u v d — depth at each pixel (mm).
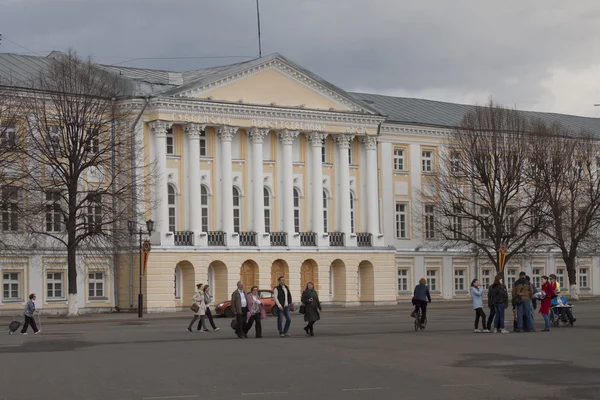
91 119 59531
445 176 76062
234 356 28156
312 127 73438
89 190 59781
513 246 78188
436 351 29297
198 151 68500
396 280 78500
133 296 65750
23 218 58344
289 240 71938
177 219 68250
